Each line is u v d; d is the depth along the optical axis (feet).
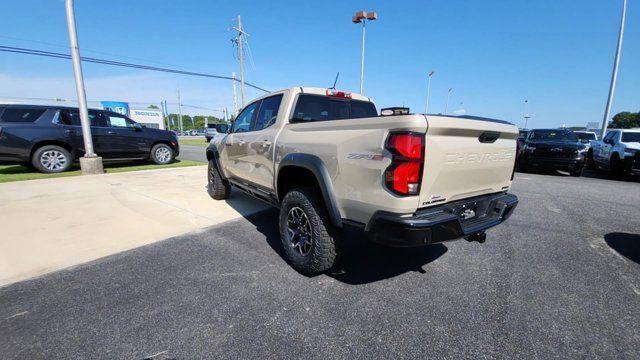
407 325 6.95
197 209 16.29
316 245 8.59
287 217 9.71
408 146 6.47
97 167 26.22
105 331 6.63
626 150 29.19
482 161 8.34
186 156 46.83
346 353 6.08
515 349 6.23
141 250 10.92
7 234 12.15
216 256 10.52
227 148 15.51
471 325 6.97
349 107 12.69
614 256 10.81
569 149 30.91
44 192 19.12
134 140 30.96
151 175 26.30
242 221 14.42
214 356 5.96
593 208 17.48
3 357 5.85
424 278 9.14
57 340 6.34
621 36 49.14
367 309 7.55
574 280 9.08
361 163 7.26
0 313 7.18
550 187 24.45
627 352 6.16
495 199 9.22
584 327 6.93
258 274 9.27
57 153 26.43
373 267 9.84
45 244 11.24
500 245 11.79
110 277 8.96
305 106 11.19
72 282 8.64
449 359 5.96
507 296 8.19
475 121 7.61
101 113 29.04
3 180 22.74
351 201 7.66
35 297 7.87
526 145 34.27
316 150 8.64
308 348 6.20
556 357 6.02
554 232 13.32
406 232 6.59
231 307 7.55
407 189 6.64
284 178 10.53
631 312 7.50
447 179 7.44
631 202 19.11
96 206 16.30
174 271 9.39
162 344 6.26
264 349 6.16
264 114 12.57
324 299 7.96
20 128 24.44
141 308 7.47
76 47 24.12
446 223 7.01
